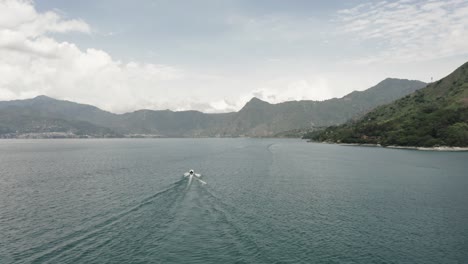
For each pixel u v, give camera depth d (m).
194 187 68.12
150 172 96.19
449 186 76.56
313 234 40.88
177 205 51.31
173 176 86.62
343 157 159.88
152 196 58.75
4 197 60.19
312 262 32.72
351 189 71.38
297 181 81.44
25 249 34.53
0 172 98.25
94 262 30.91
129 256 32.22
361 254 35.50
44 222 43.84
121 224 42.03
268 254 33.75
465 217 50.03
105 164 123.12
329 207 54.75
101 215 46.66
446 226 45.66
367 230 43.28
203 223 42.38
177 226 40.94
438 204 58.06
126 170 101.88
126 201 55.31
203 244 35.47
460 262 34.38
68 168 108.94
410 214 51.38
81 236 37.91
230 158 154.75
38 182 77.88
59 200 57.19
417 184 79.06
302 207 54.16
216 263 31.08
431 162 134.62
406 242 39.47
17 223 43.56
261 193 64.75
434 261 34.53
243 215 47.31
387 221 47.53
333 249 36.38
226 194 62.22
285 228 42.53
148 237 37.19
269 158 154.12
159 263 30.75
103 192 64.12
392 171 104.12
